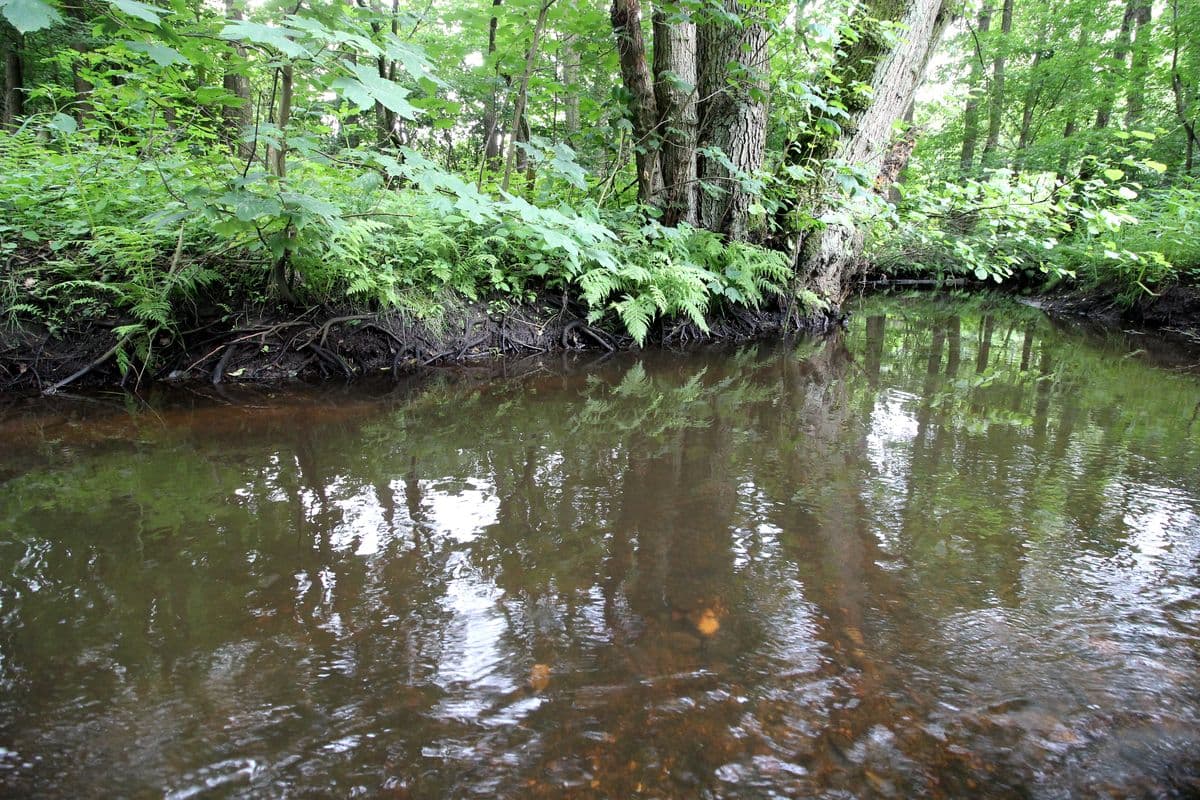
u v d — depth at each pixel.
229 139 4.23
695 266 5.59
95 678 1.32
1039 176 6.11
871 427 3.30
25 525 2.04
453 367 4.66
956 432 3.19
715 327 6.29
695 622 1.56
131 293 3.65
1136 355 5.57
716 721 1.24
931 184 6.30
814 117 6.04
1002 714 1.26
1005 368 4.98
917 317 8.14
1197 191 8.10
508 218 4.56
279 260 3.77
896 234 7.64
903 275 12.60
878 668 1.39
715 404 3.81
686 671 1.38
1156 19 11.48
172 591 1.66
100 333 3.74
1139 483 2.47
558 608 1.62
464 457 2.78
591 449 2.91
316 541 1.96
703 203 6.35
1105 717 1.25
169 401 3.52
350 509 2.21
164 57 2.23
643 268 5.37
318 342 4.22
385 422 3.30
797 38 5.74
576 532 2.05
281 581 1.72
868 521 2.13
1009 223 5.45
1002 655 1.44
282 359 4.14
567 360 5.10
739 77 5.91
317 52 2.65
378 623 1.54
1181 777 1.12
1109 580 1.76
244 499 2.28
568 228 4.27
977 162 14.80
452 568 1.81
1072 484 2.46
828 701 1.29
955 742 1.19
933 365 5.12
